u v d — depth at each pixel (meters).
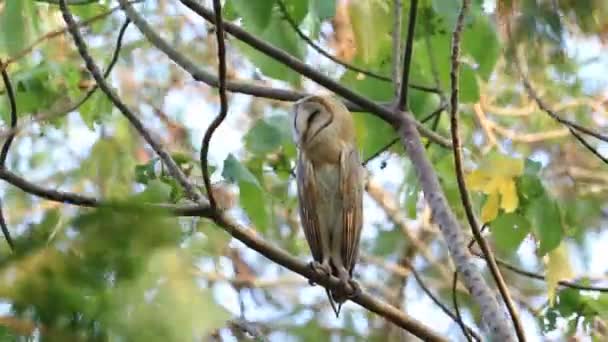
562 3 5.18
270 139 11.56
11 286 3.52
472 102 11.70
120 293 3.68
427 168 10.13
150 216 3.69
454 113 8.23
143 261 3.70
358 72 12.05
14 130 8.48
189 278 3.98
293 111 11.11
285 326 11.80
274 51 10.66
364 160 12.38
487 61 10.51
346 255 10.51
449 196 13.39
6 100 11.89
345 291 9.52
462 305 17.81
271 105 20.28
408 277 18.86
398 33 10.91
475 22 10.24
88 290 3.61
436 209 9.52
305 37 10.37
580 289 10.77
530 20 5.25
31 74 11.92
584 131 10.73
